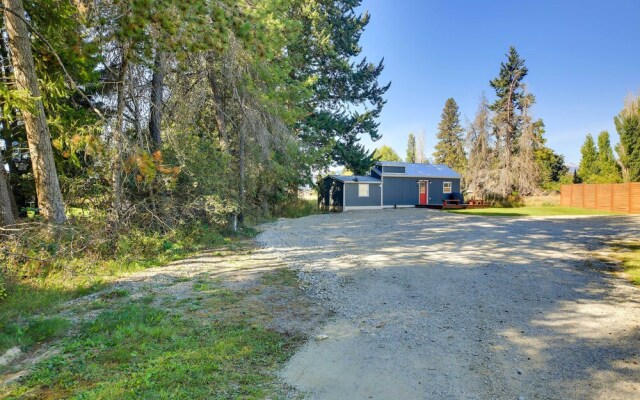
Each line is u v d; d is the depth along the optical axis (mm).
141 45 8195
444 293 5492
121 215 8438
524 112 27547
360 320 4434
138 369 3010
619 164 27266
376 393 2754
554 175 31891
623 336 3881
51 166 7301
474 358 3375
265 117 12828
